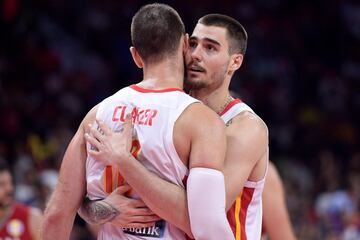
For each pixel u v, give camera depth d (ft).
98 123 26.11
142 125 25.49
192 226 24.35
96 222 26.08
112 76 114.73
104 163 25.75
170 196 24.59
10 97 98.27
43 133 92.17
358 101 131.75
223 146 25.17
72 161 26.76
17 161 80.89
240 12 138.41
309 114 124.57
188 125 25.08
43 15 114.83
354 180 82.99
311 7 146.41
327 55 139.54
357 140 123.65
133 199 25.61
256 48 132.16
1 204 46.96
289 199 86.12
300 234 79.10
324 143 117.19
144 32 26.25
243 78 124.36
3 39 106.32
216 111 28.58
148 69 26.61
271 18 140.97
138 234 25.57
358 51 142.82
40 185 70.64
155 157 25.09
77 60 112.47
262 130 27.58
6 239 46.78
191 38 27.94
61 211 26.55
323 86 131.34
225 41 27.78
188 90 28.58
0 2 107.55
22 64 104.94
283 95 125.59
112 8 124.67
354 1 151.33
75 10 119.75
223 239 24.26
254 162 27.02
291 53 136.15
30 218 47.55
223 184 24.73
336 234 79.97
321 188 92.22
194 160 24.71
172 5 131.54
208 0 135.85
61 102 101.86
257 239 27.81
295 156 111.24
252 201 27.71
